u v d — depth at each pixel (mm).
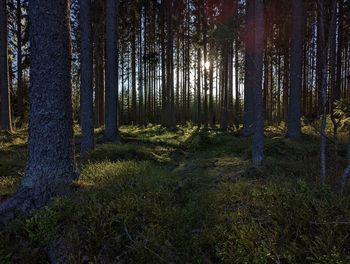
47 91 5316
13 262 3906
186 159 9547
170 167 8305
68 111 5594
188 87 31703
